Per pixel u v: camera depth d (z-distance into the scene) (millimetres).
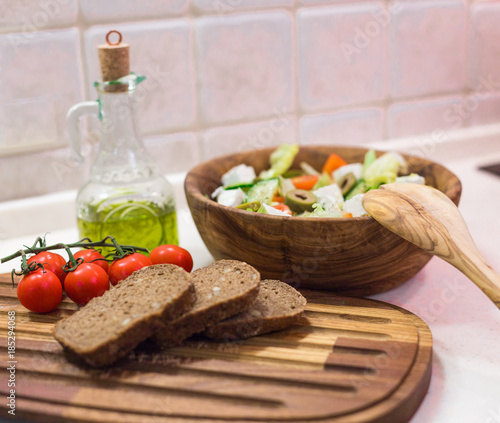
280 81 910
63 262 667
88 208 709
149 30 836
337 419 513
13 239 832
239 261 639
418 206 628
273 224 620
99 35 820
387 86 968
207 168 740
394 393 533
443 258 601
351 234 612
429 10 956
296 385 542
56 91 821
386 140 994
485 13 990
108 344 554
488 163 1004
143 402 531
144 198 709
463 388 570
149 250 716
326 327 599
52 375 559
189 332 580
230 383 544
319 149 784
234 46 876
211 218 650
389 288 662
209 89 882
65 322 592
